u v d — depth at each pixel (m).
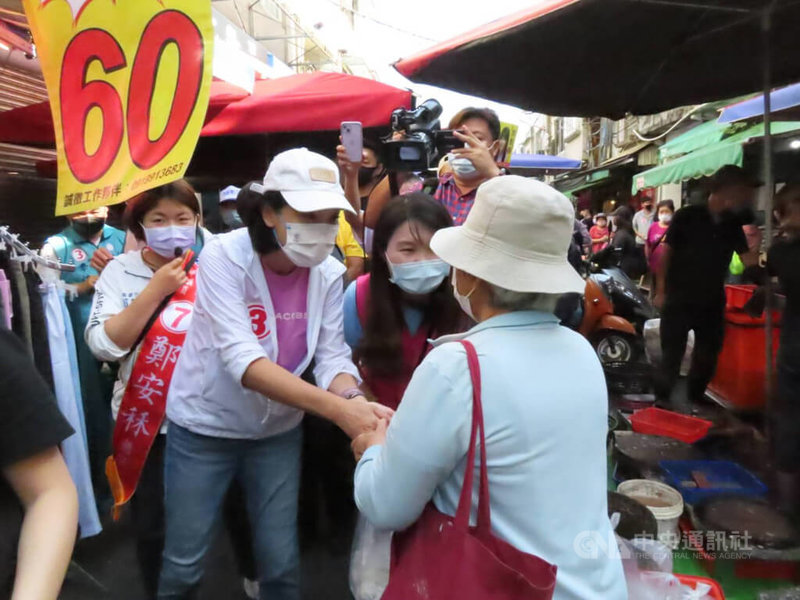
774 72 3.23
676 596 1.73
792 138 4.48
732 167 3.91
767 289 3.12
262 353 1.62
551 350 1.15
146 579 2.17
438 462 1.08
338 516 2.35
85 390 2.86
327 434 2.18
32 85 4.98
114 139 2.02
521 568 1.02
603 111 3.47
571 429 1.12
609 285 5.59
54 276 2.34
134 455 2.07
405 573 1.12
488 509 1.07
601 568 1.13
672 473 2.79
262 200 1.63
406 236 1.65
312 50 13.60
